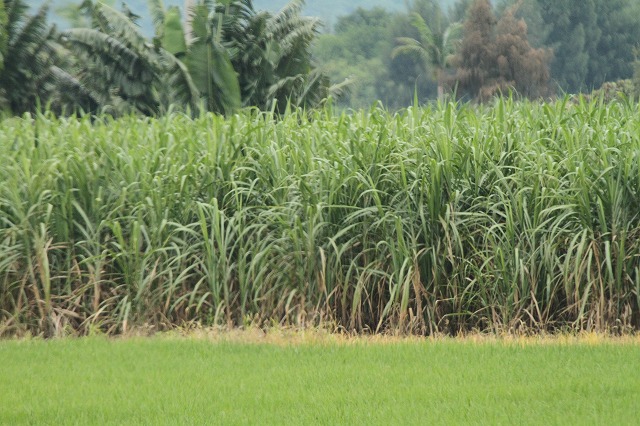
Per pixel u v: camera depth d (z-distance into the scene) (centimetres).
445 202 3719
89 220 3831
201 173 3894
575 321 3600
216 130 4044
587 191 3584
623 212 3588
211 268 3678
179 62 7700
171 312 3769
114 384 2750
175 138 4034
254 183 3828
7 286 3753
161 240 3772
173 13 8006
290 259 3716
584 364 2923
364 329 3709
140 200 3838
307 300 3697
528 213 3694
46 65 9400
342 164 3753
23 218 3684
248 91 8575
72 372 2917
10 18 9106
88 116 4253
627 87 17400
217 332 3559
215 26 8431
